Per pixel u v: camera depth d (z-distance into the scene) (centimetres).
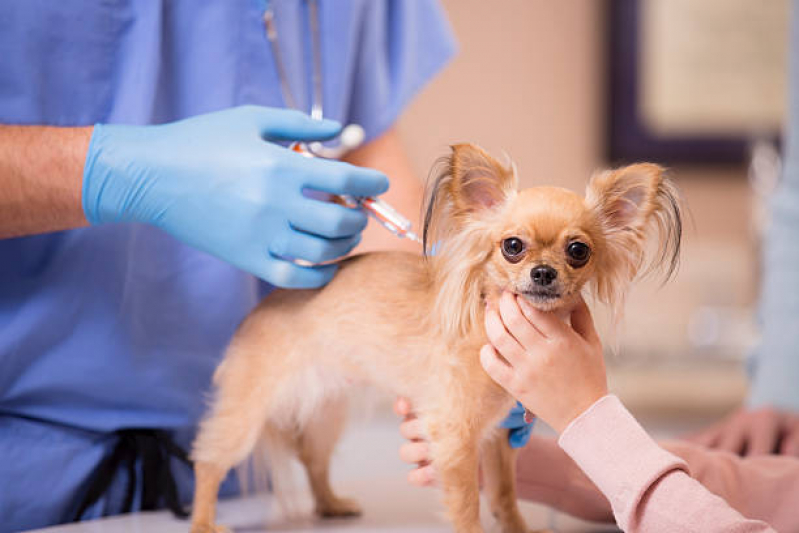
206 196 162
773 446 202
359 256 180
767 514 166
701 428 367
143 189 163
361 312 169
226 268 202
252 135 168
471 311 157
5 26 175
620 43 439
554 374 141
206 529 163
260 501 202
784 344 234
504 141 450
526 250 148
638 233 156
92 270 184
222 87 201
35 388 180
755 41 433
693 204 446
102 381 186
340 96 221
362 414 207
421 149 450
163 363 193
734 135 437
